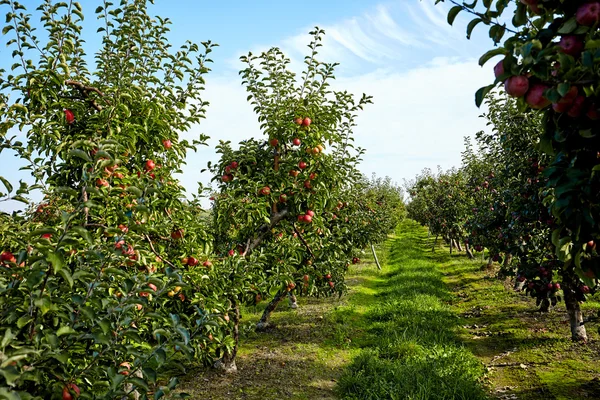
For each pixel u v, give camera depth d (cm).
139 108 499
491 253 1045
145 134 487
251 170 726
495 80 207
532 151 708
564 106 204
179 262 504
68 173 437
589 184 222
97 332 229
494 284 1277
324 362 725
